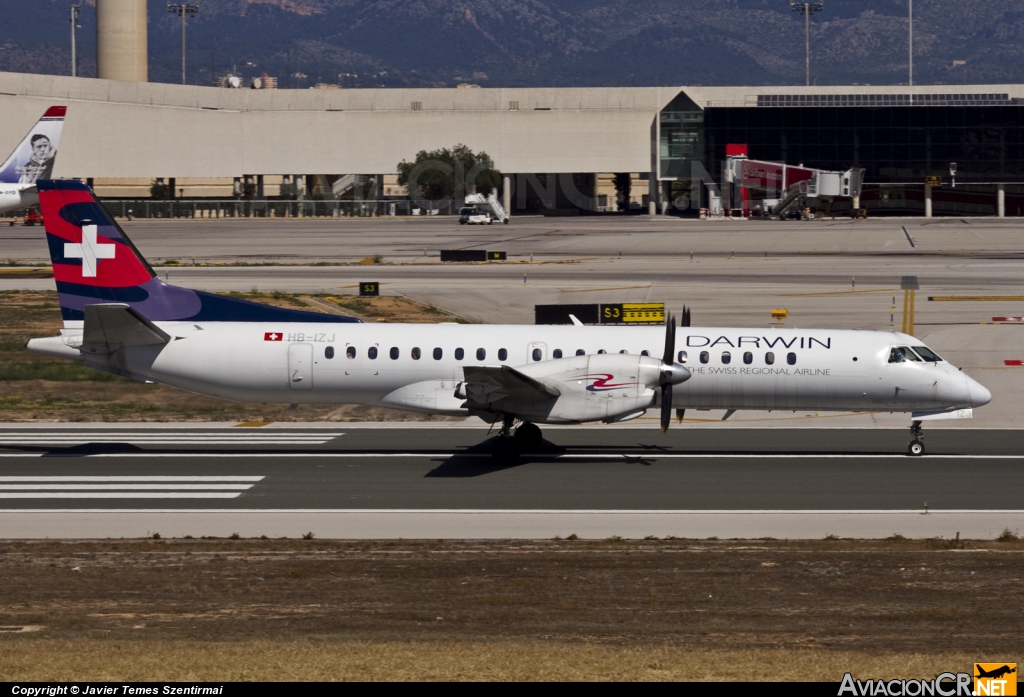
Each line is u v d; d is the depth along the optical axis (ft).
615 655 155.84
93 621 182.39
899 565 225.35
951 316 639.35
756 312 652.07
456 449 354.74
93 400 445.78
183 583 210.59
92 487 300.20
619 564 226.38
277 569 222.07
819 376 338.75
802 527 263.08
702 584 210.38
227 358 338.75
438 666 150.10
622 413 320.50
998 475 318.04
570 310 575.79
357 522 266.57
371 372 338.13
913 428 348.18
